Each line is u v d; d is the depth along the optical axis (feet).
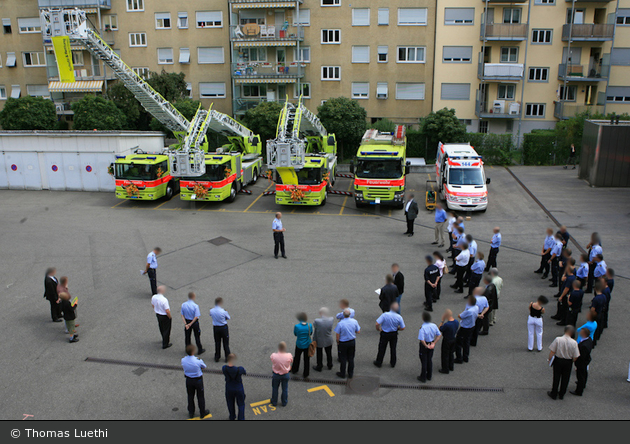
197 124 79.77
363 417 29.99
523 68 116.06
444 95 122.31
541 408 30.76
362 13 119.65
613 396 32.04
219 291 48.42
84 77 132.87
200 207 80.64
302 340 33.71
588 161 91.50
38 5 131.34
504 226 69.31
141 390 33.06
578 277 43.88
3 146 90.99
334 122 111.04
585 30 115.44
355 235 65.82
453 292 48.06
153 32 128.67
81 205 81.66
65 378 34.45
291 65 123.24
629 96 122.72
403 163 80.02
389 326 34.53
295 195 75.56
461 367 35.53
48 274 42.24
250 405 31.35
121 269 54.29
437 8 117.29
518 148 118.62
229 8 123.44
